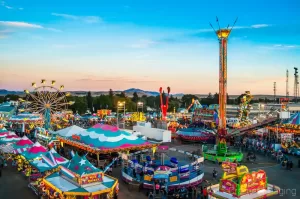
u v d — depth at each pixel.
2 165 44.22
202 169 45.34
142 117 109.75
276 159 52.69
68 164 30.69
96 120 110.50
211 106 85.12
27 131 74.06
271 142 64.75
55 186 28.52
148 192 33.72
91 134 51.53
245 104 78.00
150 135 69.19
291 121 67.12
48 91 74.31
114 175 41.62
